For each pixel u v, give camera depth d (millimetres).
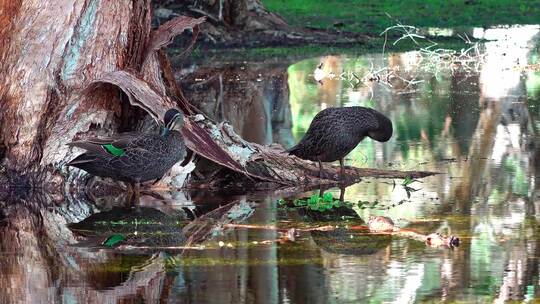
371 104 21406
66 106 15516
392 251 11406
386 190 14625
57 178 15141
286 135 18766
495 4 39250
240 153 15516
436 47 30484
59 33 15633
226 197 14656
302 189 15078
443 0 40031
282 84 24391
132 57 16203
